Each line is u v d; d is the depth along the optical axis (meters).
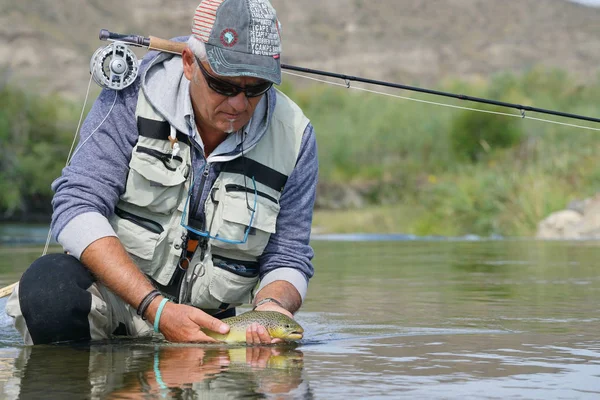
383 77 62.03
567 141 19.23
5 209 23.59
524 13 72.44
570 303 4.63
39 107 26.06
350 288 5.55
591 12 73.81
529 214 14.57
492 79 31.03
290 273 3.73
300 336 3.29
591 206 13.80
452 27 70.44
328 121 29.17
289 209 3.74
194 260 3.59
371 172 24.77
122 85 3.49
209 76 3.29
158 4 69.12
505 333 3.58
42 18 59.78
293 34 67.31
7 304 3.37
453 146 22.70
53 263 3.38
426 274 6.54
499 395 2.36
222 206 3.54
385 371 2.71
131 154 3.50
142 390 2.40
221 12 3.27
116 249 3.36
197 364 2.83
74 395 2.33
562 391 2.41
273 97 3.65
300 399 2.29
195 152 3.52
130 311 3.53
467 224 15.72
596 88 28.12
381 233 16.97
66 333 3.34
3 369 2.73
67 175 3.46
